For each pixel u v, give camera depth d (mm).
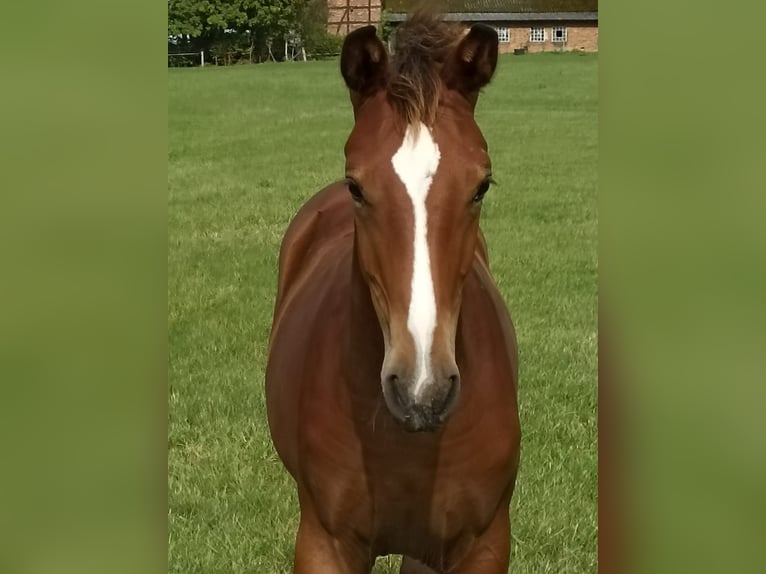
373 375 2363
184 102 20297
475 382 2404
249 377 5410
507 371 2549
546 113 18078
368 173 2062
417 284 1986
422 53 2152
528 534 3900
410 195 2018
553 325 6133
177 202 10500
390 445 2400
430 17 2287
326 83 23031
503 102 19750
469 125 2156
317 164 13125
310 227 3594
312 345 2611
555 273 7324
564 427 4703
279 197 10773
